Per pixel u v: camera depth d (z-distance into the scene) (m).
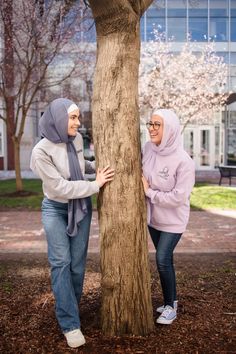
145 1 3.22
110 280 3.24
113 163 3.14
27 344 3.24
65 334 3.13
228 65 27.67
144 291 3.30
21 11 12.11
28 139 28.42
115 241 3.20
